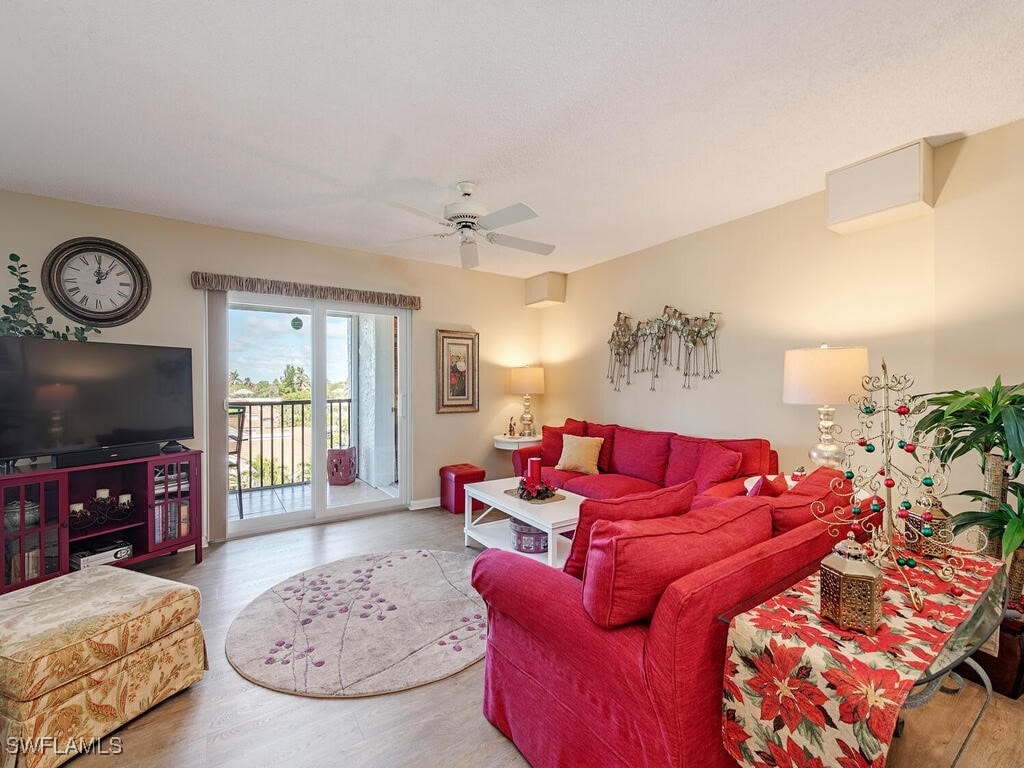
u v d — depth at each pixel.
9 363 2.54
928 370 2.51
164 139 2.30
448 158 2.50
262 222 3.53
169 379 3.22
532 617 1.46
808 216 3.04
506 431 5.31
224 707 1.82
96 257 3.16
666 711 1.09
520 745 1.58
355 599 2.71
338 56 1.71
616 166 2.60
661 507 1.56
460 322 4.96
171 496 3.13
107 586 1.89
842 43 1.65
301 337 4.12
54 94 1.93
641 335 4.24
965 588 1.32
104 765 1.53
